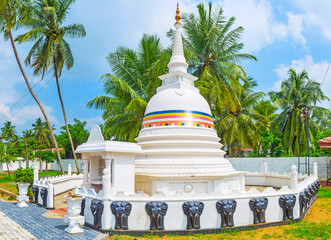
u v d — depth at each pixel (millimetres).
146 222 9891
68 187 20562
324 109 37062
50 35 24578
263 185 22266
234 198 10555
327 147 25047
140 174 12828
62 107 26938
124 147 11758
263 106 43250
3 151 41438
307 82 36438
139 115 25203
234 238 9406
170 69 17047
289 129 35781
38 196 15781
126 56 26453
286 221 11234
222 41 27844
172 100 14641
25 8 22188
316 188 16484
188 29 28016
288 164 28953
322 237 9367
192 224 9977
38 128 63312
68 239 8930
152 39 26875
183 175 12398
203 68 27875
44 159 60031
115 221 9875
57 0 25641
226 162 14758
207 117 15086
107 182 10172
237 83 26469
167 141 13633
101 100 25453
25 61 24984
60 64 25875
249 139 32625
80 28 25500
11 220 11586
